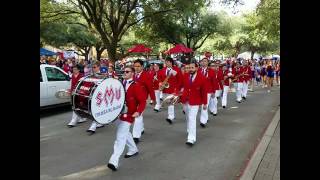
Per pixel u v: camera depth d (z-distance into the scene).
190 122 8.29
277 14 21.44
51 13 26.83
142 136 9.30
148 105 15.38
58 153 7.58
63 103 12.89
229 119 11.95
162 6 25.81
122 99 6.29
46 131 9.87
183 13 26.33
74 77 10.83
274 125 10.30
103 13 25.81
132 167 6.62
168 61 12.27
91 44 47.06
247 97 19.17
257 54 71.88
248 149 7.94
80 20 44.78
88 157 7.29
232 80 16.39
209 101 12.20
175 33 38.50
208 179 5.97
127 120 6.45
